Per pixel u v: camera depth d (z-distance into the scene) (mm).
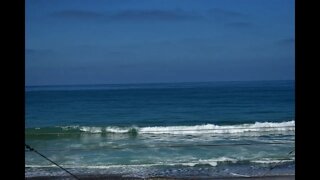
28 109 43312
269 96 55625
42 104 49156
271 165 12859
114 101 52531
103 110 42125
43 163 14180
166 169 12711
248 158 14406
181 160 14523
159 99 54688
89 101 53094
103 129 23344
